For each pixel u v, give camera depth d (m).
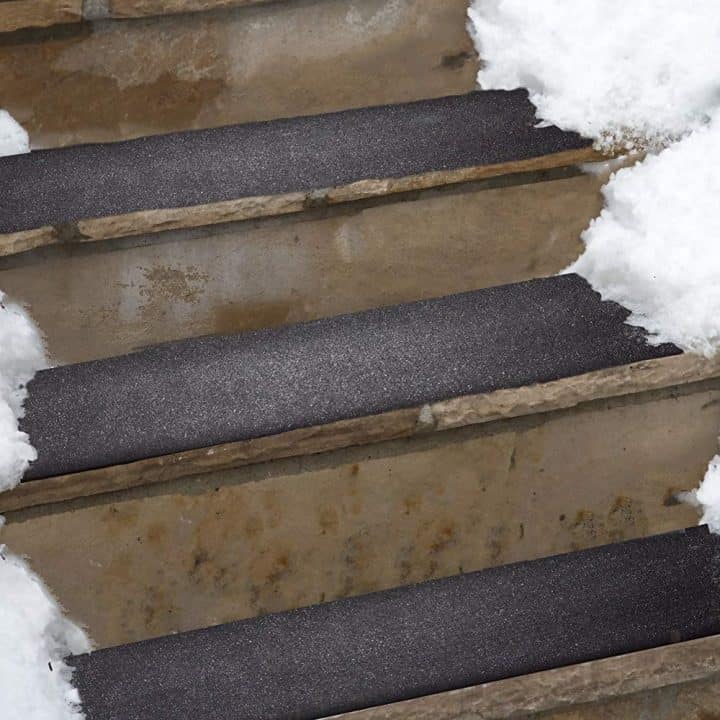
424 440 2.20
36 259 2.26
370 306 2.33
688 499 2.23
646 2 2.34
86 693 2.12
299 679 2.13
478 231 2.32
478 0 2.42
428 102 2.38
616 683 2.14
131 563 2.17
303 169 2.31
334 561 2.20
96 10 2.36
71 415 2.18
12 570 2.15
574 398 2.19
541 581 2.18
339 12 2.40
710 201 2.26
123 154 2.33
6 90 2.38
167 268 2.29
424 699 2.12
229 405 2.18
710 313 2.20
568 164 2.31
